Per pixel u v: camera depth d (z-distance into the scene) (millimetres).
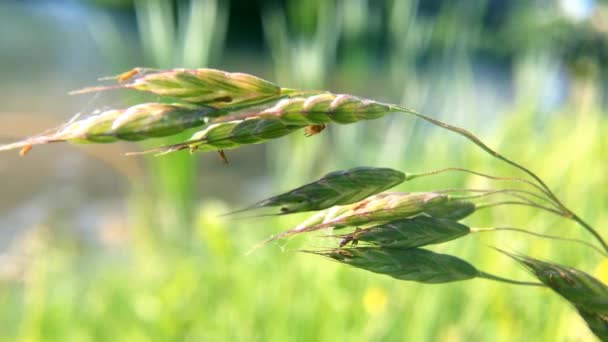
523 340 244
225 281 336
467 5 735
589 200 359
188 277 364
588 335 220
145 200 638
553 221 319
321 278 306
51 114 1268
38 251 369
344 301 290
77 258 539
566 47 1731
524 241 296
